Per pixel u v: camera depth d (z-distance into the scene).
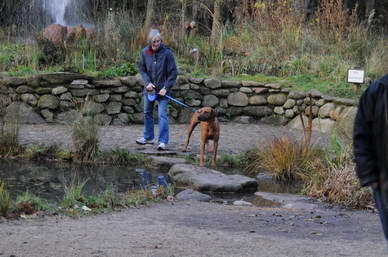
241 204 7.73
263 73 16.56
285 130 14.09
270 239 5.65
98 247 5.12
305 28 18.36
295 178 9.45
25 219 6.14
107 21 17.34
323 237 5.85
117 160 10.19
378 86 3.38
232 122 15.40
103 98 14.63
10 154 10.39
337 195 7.86
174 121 15.05
